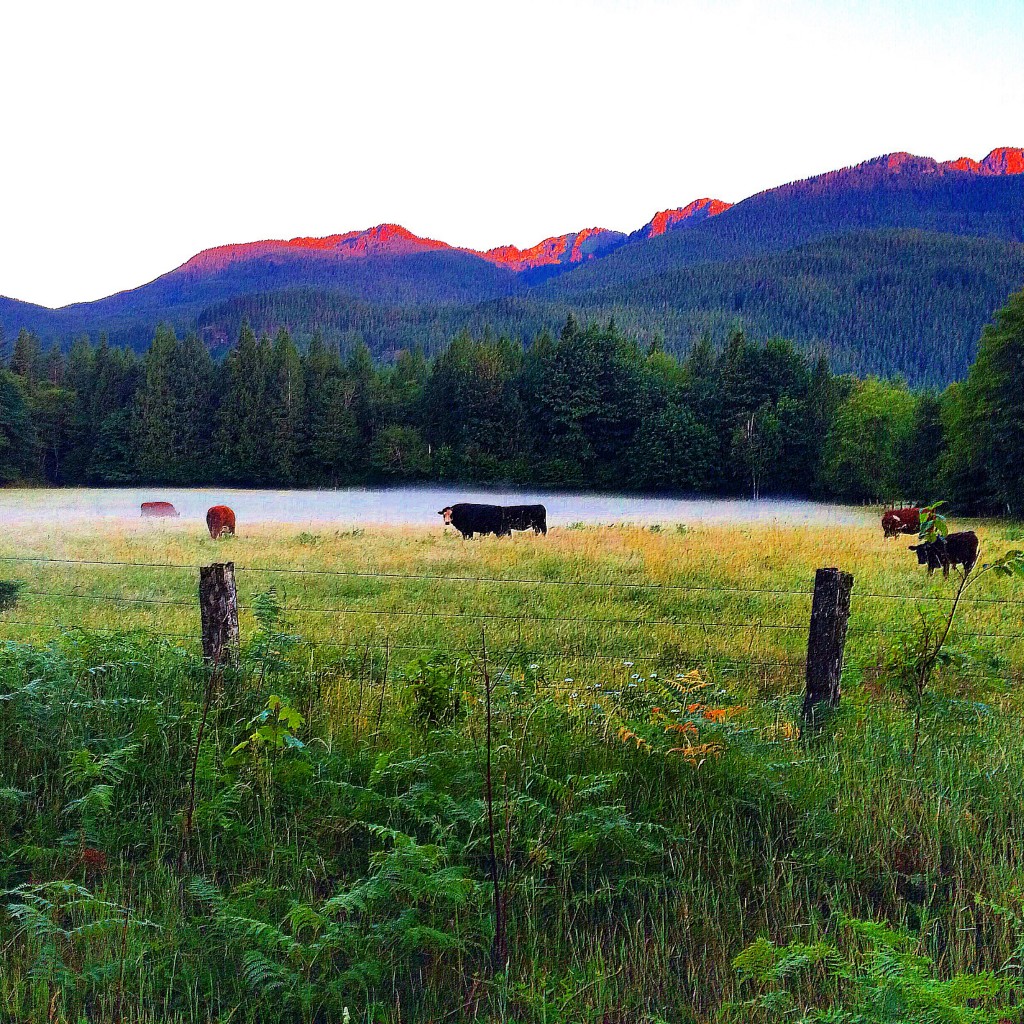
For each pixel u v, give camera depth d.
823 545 23.72
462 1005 3.73
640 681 7.72
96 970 3.73
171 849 4.84
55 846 4.84
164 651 7.36
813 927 4.14
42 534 30.06
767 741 6.21
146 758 5.62
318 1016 3.71
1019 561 6.20
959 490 48.38
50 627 11.80
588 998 3.75
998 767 5.93
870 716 6.97
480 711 6.29
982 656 8.33
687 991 3.86
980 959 4.05
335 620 13.00
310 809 5.20
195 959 3.89
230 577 6.94
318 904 4.40
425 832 5.05
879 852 4.84
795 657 10.89
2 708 5.92
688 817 5.12
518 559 21.44
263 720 5.00
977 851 4.90
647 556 21.34
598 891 4.48
